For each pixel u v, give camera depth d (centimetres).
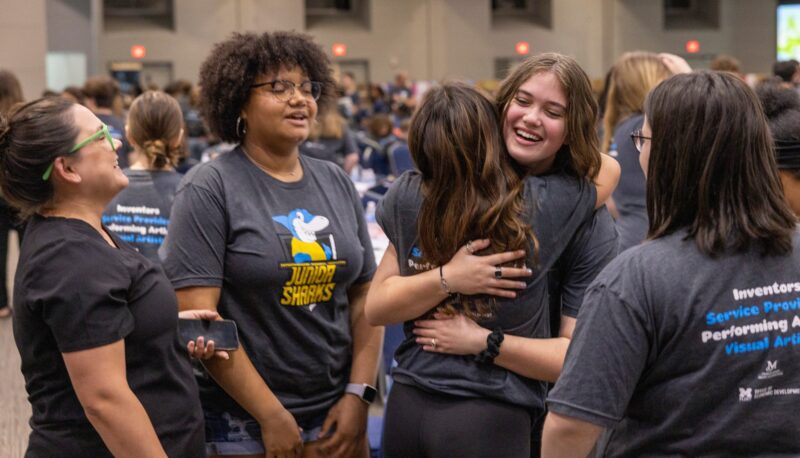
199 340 216
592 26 1977
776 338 155
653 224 162
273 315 233
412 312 203
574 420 156
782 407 155
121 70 1852
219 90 237
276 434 231
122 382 183
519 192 198
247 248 229
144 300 189
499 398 201
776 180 159
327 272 238
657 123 160
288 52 235
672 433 157
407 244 208
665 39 1995
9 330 568
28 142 186
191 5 1853
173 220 232
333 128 799
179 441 195
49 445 187
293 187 241
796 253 158
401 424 207
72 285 179
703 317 153
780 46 1994
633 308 154
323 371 240
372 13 1936
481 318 201
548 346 200
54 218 189
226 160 239
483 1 1958
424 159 202
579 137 201
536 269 200
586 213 204
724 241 154
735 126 155
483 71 1977
